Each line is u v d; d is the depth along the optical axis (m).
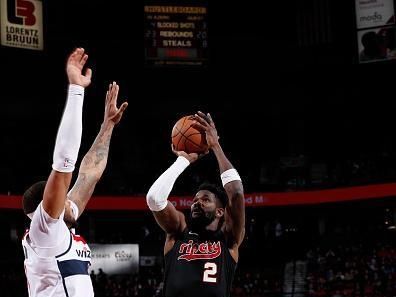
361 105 32.38
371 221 32.53
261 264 30.94
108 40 30.59
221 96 32.25
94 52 30.66
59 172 3.49
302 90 31.98
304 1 28.80
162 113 32.16
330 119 34.03
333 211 30.75
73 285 3.73
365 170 29.06
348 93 31.70
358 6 27.67
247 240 31.59
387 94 31.44
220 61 31.62
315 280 26.47
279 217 32.94
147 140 33.34
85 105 31.17
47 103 30.16
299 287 26.89
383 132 33.97
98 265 26.14
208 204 4.54
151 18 27.23
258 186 30.86
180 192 27.75
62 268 3.72
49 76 29.86
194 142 4.69
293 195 27.34
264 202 27.42
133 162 32.41
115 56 30.94
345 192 26.52
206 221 4.52
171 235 4.63
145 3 27.25
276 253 31.25
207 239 4.53
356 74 31.28
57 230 3.65
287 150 35.03
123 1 29.72
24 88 29.91
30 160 31.44
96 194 27.84
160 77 31.50
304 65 30.95
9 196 24.03
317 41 28.59
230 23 31.56
